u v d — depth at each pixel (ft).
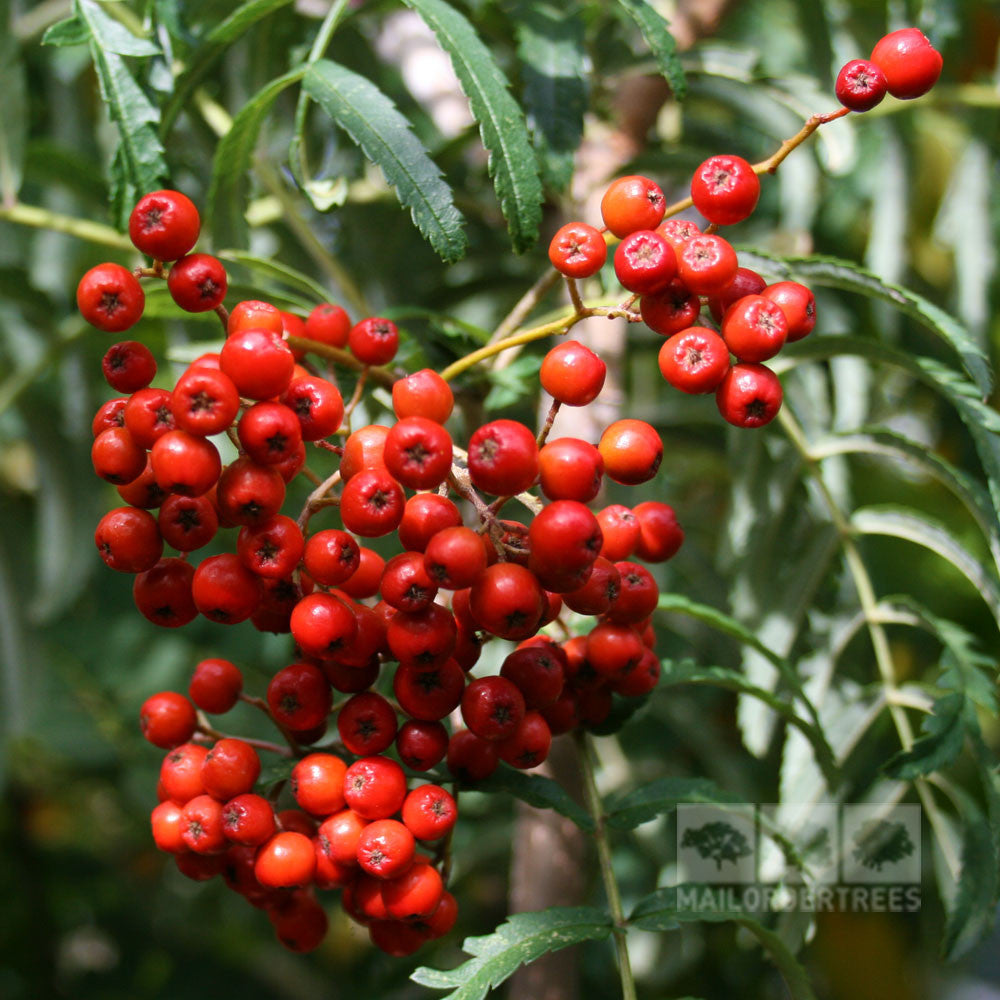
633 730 2.21
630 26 1.88
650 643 1.56
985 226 1.97
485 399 1.70
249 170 1.65
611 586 1.46
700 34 1.89
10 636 2.01
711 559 2.12
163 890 3.25
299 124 1.58
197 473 1.41
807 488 1.74
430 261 2.04
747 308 1.44
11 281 1.90
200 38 1.77
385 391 1.65
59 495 2.05
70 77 2.11
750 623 1.75
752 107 1.92
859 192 2.21
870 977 2.22
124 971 3.06
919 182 2.18
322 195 1.59
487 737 1.45
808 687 1.73
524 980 1.66
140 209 1.45
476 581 1.42
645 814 1.53
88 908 3.14
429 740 1.46
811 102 1.82
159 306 1.66
